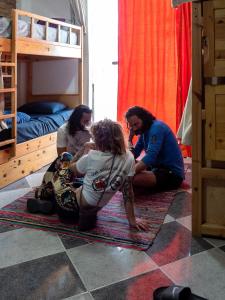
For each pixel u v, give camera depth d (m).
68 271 1.69
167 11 4.09
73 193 2.14
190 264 1.75
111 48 4.65
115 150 1.98
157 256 1.82
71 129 2.70
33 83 4.98
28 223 2.24
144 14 4.22
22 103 4.96
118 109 4.52
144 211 2.44
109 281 1.60
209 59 1.87
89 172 2.04
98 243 1.96
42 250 1.90
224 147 1.92
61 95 4.91
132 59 4.36
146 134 2.86
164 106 4.27
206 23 1.84
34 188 3.00
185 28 3.88
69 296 1.50
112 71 4.70
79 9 4.55
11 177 3.15
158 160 2.88
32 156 3.51
